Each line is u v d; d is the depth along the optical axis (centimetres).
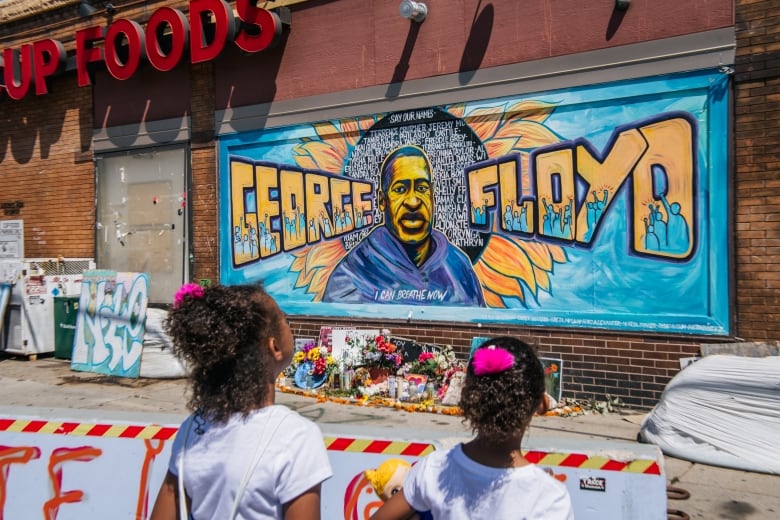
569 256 773
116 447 354
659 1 718
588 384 757
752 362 593
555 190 781
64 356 1094
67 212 1213
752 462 552
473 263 834
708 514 469
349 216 927
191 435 213
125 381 930
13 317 1093
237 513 199
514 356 207
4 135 1288
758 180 671
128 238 1145
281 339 233
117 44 1075
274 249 991
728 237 686
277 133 983
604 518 293
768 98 666
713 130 693
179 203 1088
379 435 322
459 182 843
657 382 720
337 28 930
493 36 816
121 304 967
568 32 769
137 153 1127
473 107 831
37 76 1165
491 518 199
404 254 884
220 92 1035
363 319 909
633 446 303
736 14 680
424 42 863
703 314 700
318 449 210
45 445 364
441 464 214
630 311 739
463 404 210
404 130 882
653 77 723
